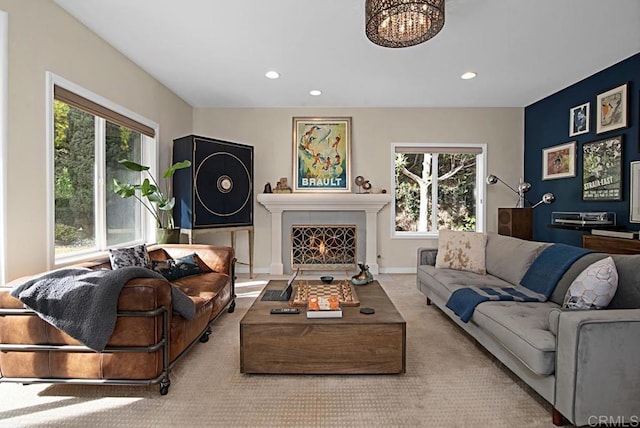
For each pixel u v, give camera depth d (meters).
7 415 1.84
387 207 5.55
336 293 2.78
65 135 2.97
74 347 1.94
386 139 5.52
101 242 3.44
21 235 2.42
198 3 2.70
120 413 1.87
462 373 2.32
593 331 1.60
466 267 3.56
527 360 1.84
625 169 3.75
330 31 3.14
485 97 5.09
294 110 5.50
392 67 3.97
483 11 2.81
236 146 4.93
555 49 3.50
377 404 1.96
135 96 3.86
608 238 3.40
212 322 2.90
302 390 2.11
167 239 3.93
